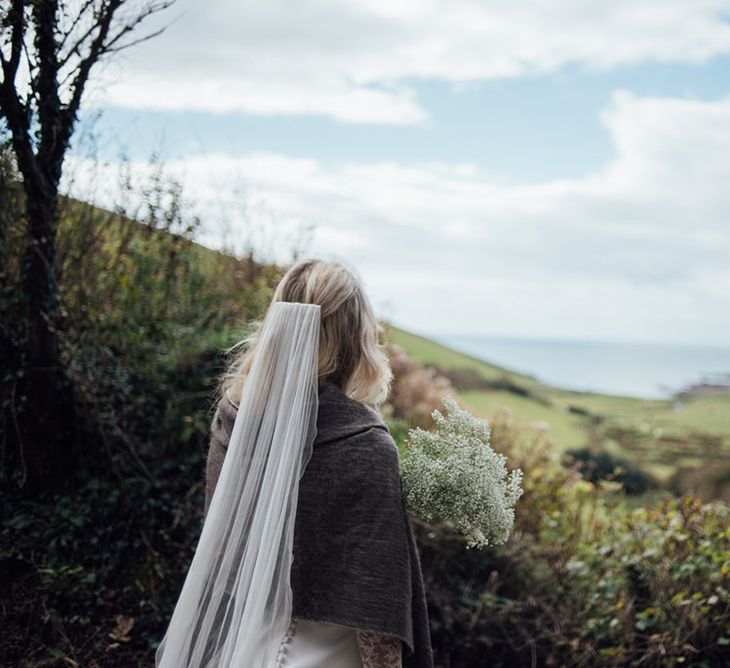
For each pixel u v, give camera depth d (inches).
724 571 132.6
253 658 60.4
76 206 162.6
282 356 66.8
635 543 149.6
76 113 137.1
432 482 65.6
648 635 135.9
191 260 183.5
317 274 70.5
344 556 60.9
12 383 146.1
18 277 146.8
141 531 143.2
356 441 63.7
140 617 129.9
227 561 65.1
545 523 158.6
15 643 118.6
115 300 171.5
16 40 120.3
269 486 63.7
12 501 143.8
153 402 167.2
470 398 450.3
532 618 144.3
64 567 130.0
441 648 138.7
